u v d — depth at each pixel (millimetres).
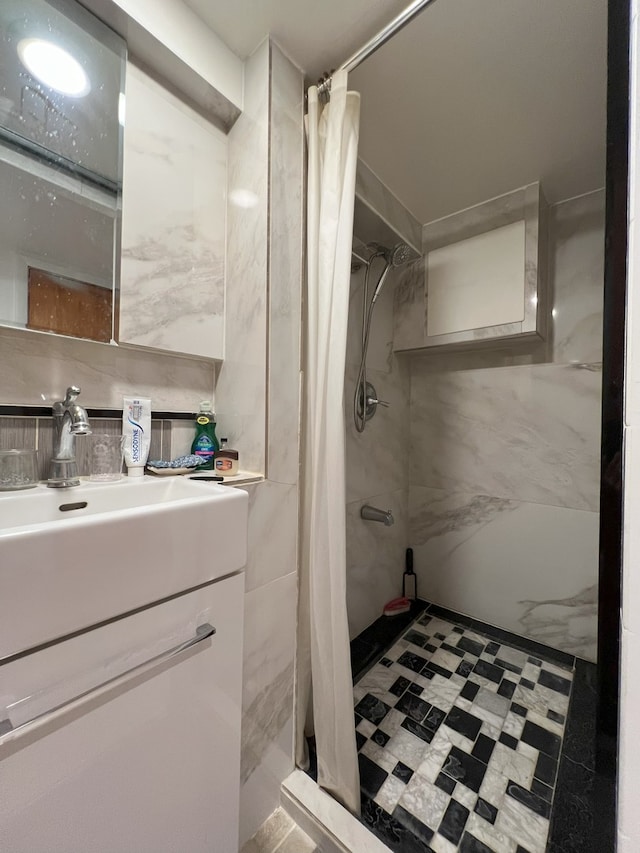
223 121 983
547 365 1562
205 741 639
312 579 917
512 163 1294
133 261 815
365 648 1517
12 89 684
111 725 507
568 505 1518
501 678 1355
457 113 1089
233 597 675
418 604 1885
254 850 828
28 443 720
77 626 464
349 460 1526
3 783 415
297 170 952
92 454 783
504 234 1452
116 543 497
